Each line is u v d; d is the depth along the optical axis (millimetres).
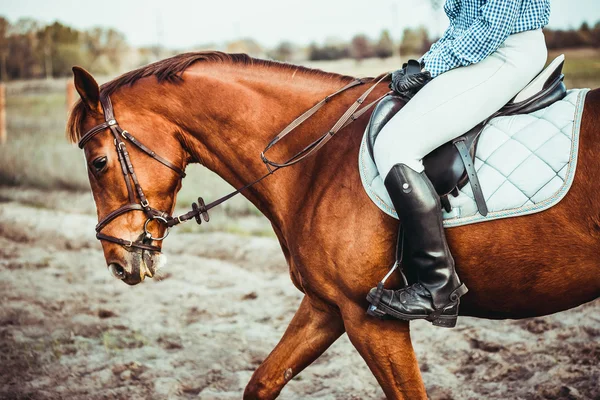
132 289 5336
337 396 3424
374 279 2320
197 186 9016
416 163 2193
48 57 43594
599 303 4367
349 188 2342
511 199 2145
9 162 10789
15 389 3572
